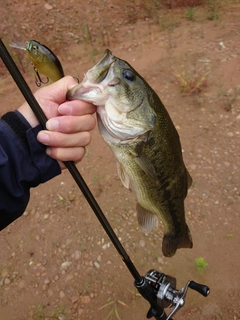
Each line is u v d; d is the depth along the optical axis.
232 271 0.46
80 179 0.23
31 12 1.00
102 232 0.50
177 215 0.33
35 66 0.22
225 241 0.49
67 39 0.95
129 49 0.88
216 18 0.96
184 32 0.91
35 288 0.46
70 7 1.03
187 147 0.61
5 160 0.21
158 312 0.32
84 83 0.23
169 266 0.47
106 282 0.46
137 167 0.27
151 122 0.27
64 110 0.22
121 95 0.25
